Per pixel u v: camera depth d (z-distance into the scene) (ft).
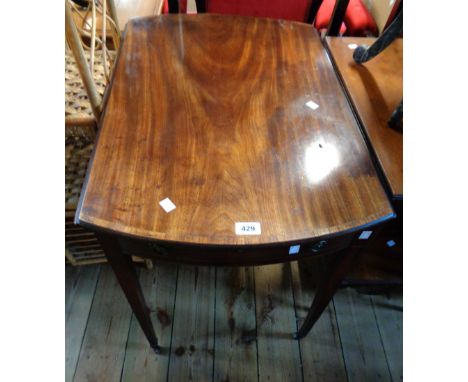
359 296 4.39
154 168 2.23
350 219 2.08
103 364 3.70
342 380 3.75
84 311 4.06
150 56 3.08
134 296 2.83
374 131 2.72
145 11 4.45
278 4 4.63
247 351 3.86
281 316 4.13
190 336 3.93
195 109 2.66
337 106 2.82
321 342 3.98
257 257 2.21
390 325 4.17
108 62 3.56
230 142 2.44
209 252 2.13
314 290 4.36
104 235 2.06
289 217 2.05
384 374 3.81
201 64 3.07
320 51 3.38
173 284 4.33
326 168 2.33
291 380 3.71
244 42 3.37
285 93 2.89
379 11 5.81
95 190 2.08
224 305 4.19
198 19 3.57
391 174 2.43
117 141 2.36
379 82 3.17
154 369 3.70
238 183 2.19
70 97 3.14
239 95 2.82
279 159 2.36
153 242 1.95
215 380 3.67
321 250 2.29
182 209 2.03
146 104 2.65
